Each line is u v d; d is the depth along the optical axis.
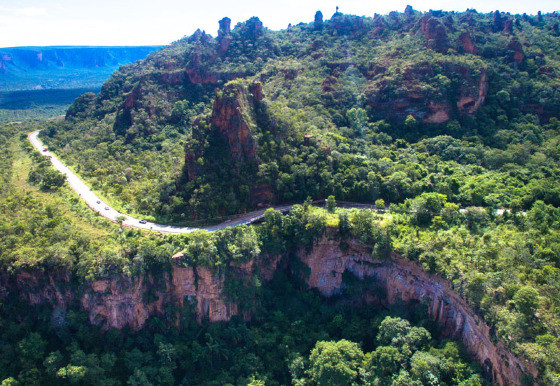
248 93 143.88
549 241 102.75
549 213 119.75
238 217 128.75
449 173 153.25
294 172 137.75
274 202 137.62
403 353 94.06
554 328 77.69
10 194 133.75
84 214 125.81
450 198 137.12
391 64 199.25
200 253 107.81
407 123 179.50
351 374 93.31
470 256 101.19
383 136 173.62
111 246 106.62
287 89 193.88
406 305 112.19
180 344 107.00
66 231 109.75
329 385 92.75
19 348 96.25
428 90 181.25
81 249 103.69
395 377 90.31
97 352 101.00
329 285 124.25
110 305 102.31
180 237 112.31
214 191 128.38
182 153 164.50
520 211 123.94
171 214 127.94
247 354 107.88
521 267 93.12
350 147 160.75
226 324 113.50
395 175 142.12
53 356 95.25
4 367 95.19
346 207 137.25
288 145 144.62
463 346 94.69
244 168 133.38
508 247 101.31
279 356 108.69
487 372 86.75
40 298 103.25
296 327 114.00
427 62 190.62
